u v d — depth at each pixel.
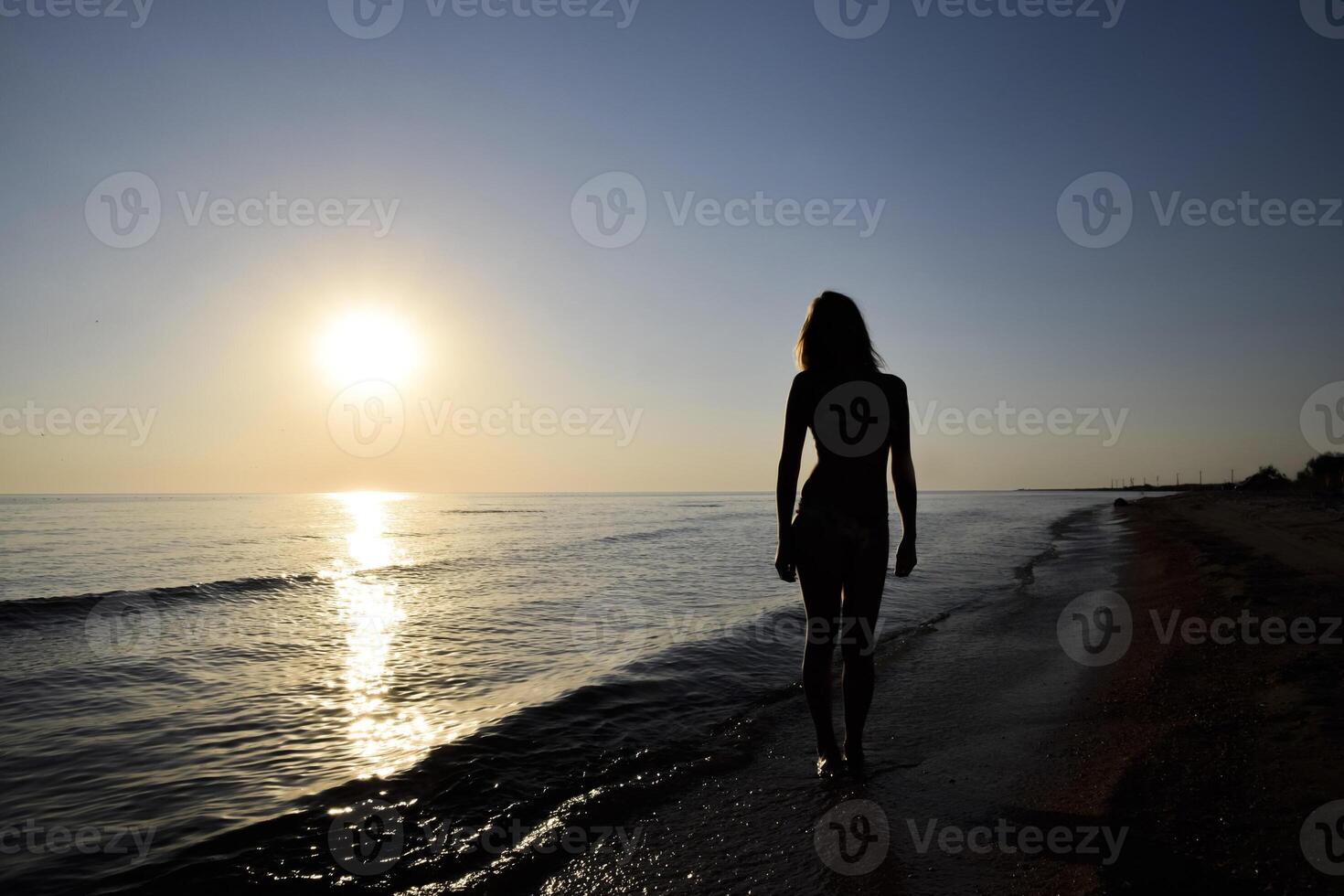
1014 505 57.09
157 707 4.42
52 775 3.28
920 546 15.42
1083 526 23.86
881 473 2.79
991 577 9.67
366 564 13.87
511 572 12.09
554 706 4.03
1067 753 2.97
